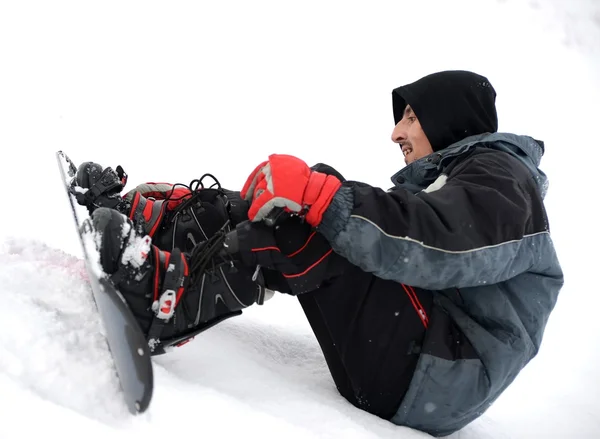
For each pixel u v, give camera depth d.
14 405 0.72
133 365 0.80
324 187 1.11
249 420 0.93
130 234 1.04
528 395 2.00
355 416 1.19
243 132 5.95
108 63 7.77
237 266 1.14
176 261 1.09
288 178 1.11
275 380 1.24
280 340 1.68
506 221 1.14
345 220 1.10
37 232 2.15
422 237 1.10
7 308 0.94
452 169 1.36
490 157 1.28
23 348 0.85
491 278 1.17
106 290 0.83
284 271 1.14
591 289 3.55
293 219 1.14
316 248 1.14
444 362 1.20
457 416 1.26
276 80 8.31
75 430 0.73
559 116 8.59
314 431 1.03
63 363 0.86
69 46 8.02
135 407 0.82
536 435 1.66
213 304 1.13
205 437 0.85
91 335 0.99
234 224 1.58
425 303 1.23
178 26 9.95
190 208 1.57
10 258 1.19
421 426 1.28
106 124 5.34
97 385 0.86
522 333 1.24
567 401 2.01
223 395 0.99
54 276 1.13
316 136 6.18
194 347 1.28
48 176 3.11
